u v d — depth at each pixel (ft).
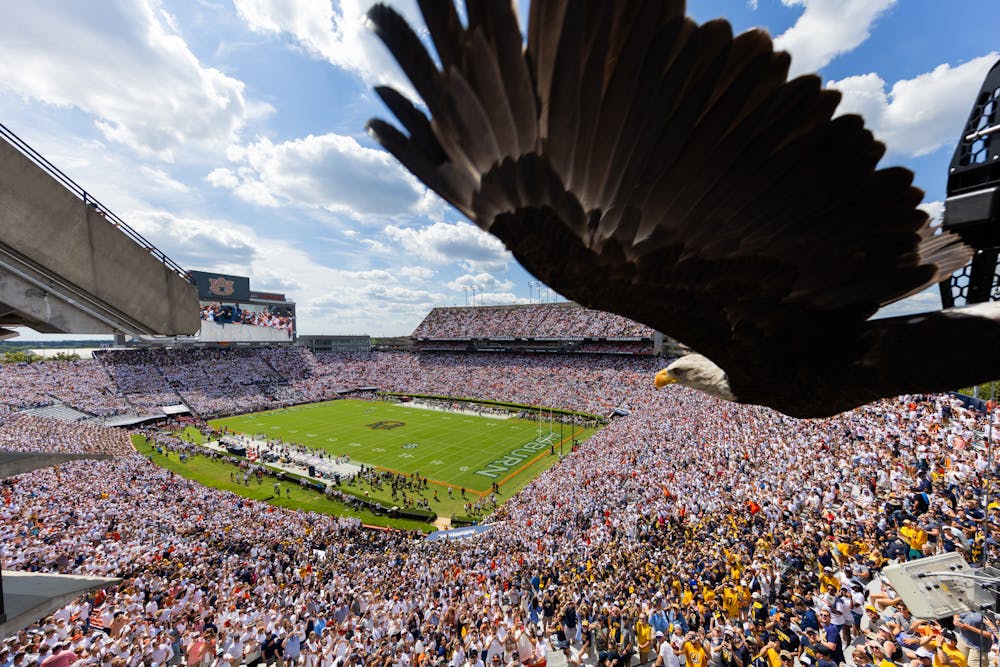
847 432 77.77
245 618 55.88
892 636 31.35
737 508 69.00
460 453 166.91
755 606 42.39
